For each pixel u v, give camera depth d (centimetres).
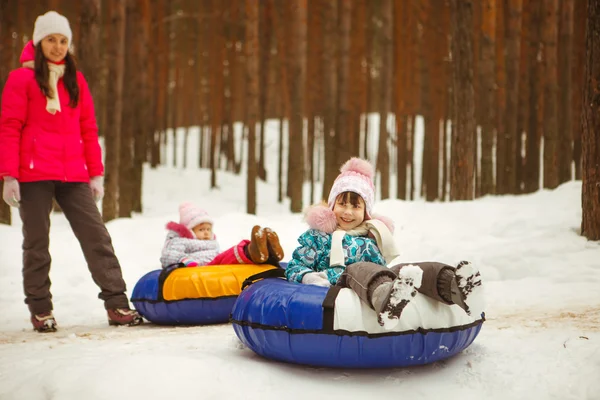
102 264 463
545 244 666
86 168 462
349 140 1206
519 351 307
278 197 1512
